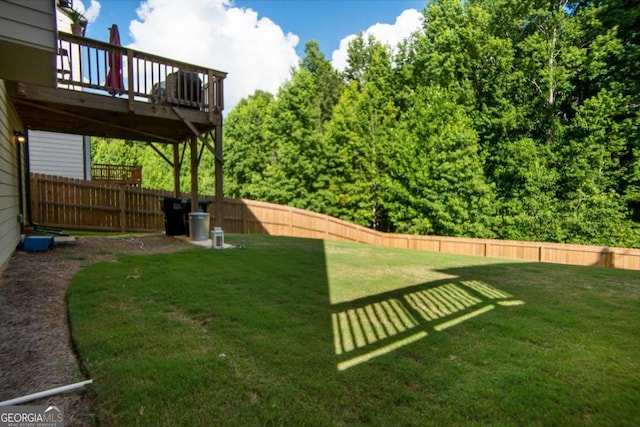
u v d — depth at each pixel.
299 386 2.39
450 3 21.31
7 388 2.21
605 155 15.06
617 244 14.51
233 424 2.00
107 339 2.92
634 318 4.08
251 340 3.05
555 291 5.41
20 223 7.08
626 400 2.40
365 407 2.20
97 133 9.38
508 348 3.15
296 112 19.75
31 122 7.97
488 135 18.12
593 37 16.30
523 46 17.33
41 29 3.37
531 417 2.19
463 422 2.11
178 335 3.08
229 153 22.11
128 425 1.95
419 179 17.00
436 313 4.11
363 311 4.06
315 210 19.30
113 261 5.79
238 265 6.00
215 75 8.25
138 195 12.42
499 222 16.20
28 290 3.98
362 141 19.34
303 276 5.66
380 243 18.47
